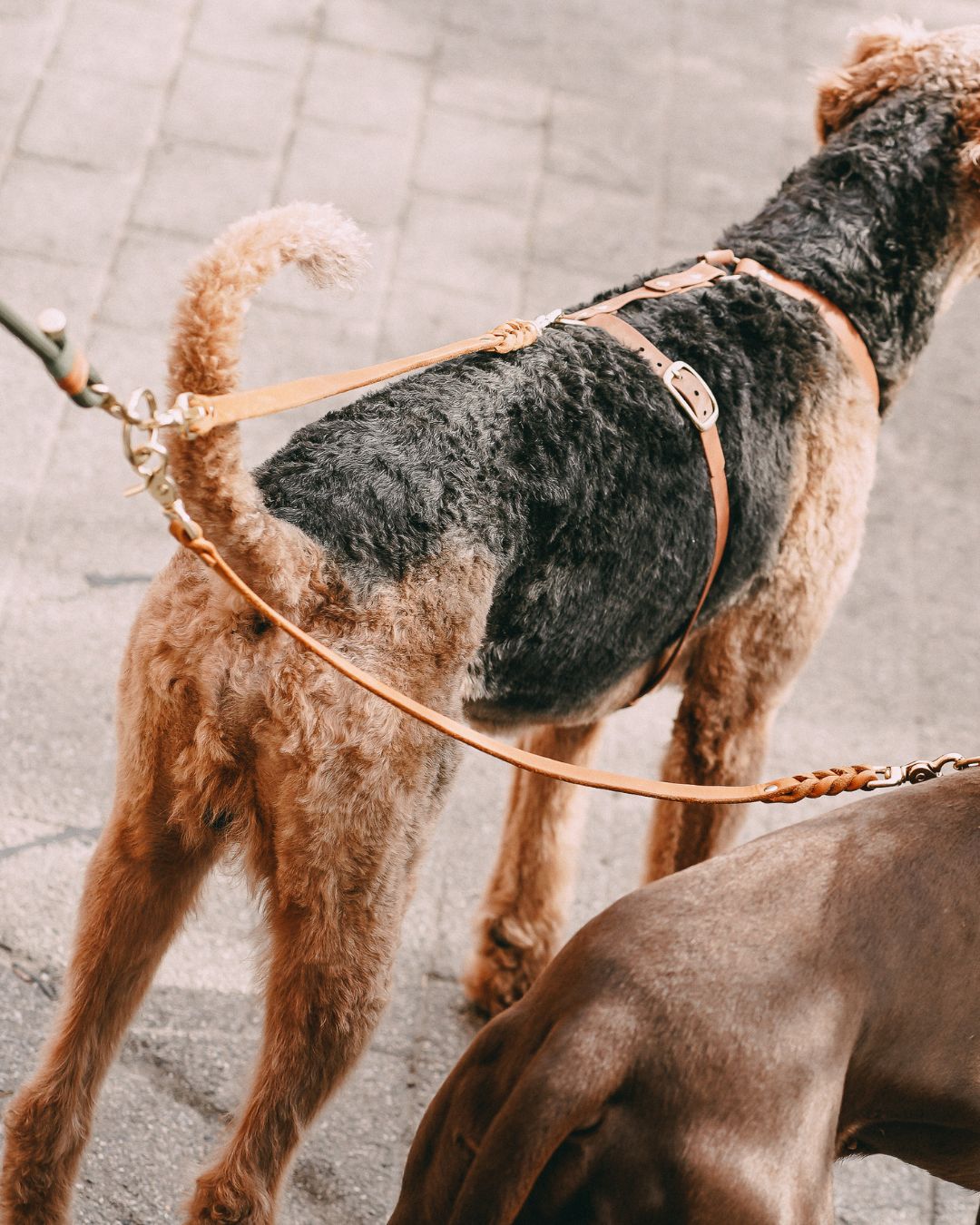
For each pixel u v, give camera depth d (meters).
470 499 2.21
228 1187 2.11
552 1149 1.74
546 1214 1.81
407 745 2.14
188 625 2.11
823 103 3.16
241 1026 2.89
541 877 3.04
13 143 4.98
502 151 5.62
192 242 4.81
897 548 4.59
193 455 1.92
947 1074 1.97
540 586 2.32
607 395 2.41
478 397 2.30
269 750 2.09
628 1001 1.80
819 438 2.74
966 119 2.88
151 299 4.57
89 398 1.74
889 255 2.86
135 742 2.19
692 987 1.80
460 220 5.24
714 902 1.90
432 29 6.18
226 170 5.13
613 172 5.67
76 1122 2.23
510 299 4.96
